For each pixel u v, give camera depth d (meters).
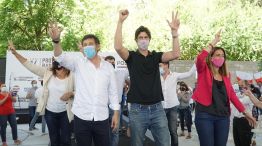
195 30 24.30
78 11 21.39
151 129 5.38
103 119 5.05
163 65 8.14
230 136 11.97
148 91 5.23
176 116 8.30
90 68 5.05
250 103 8.44
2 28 21.56
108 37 24.52
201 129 5.54
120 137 9.70
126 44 26.36
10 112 10.84
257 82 17.72
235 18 24.50
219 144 5.57
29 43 22.44
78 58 5.18
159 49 24.81
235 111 8.11
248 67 23.12
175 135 8.24
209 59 5.66
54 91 6.92
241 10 24.89
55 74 6.99
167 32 24.88
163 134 5.27
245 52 24.41
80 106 5.00
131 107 5.29
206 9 25.12
